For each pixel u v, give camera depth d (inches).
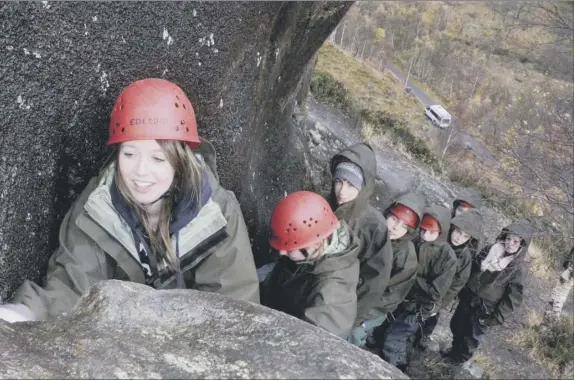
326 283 81.9
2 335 33.1
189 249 61.7
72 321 34.9
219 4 79.2
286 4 106.5
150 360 30.4
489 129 266.5
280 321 33.1
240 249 65.3
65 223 59.3
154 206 58.1
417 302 142.8
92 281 57.2
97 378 29.1
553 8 216.1
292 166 172.2
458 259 143.2
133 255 59.3
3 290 54.9
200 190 59.6
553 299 220.1
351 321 81.4
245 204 127.4
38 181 58.4
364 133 355.9
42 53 52.2
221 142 100.3
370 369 29.9
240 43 93.2
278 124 153.1
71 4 53.3
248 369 29.3
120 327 33.8
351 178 105.3
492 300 156.4
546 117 212.7
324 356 30.2
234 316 34.0
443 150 421.4
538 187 196.7
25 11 48.3
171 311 35.1
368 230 111.7
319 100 357.7
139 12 63.3
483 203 349.4
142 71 68.6
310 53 141.3
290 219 82.0
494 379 191.3
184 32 73.7
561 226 211.3
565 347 213.8
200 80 83.2
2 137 50.6
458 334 171.3
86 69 59.3
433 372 174.2
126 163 55.3
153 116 54.6
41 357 31.1
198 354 30.7
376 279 111.2
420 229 135.2
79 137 63.3
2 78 48.5
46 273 62.1
